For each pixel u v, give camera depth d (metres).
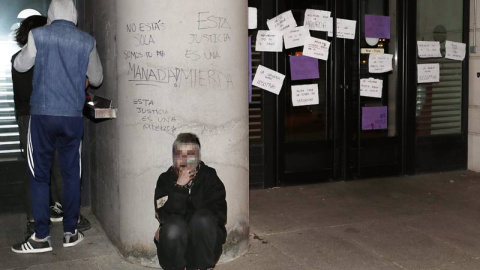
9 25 5.24
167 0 3.95
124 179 4.23
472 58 7.36
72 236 4.62
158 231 3.74
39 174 4.40
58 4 4.35
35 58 4.26
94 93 5.18
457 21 7.30
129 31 4.07
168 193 3.63
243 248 4.43
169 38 3.97
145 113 4.06
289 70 6.45
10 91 5.28
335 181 6.82
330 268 4.18
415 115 7.18
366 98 6.92
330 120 6.72
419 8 7.07
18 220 5.27
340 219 5.39
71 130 4.34
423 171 7.30
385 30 6.89
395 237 4.88
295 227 5.13
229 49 4.12
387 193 6.36
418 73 7.12
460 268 4.21
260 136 6.39
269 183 6.50
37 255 4.41
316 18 6.44
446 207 5.82
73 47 4.29
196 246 3.57
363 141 6.91
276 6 6.26
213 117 4.09
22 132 4.76
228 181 4.20
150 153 4.07
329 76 6.67
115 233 4.56
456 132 7.47
